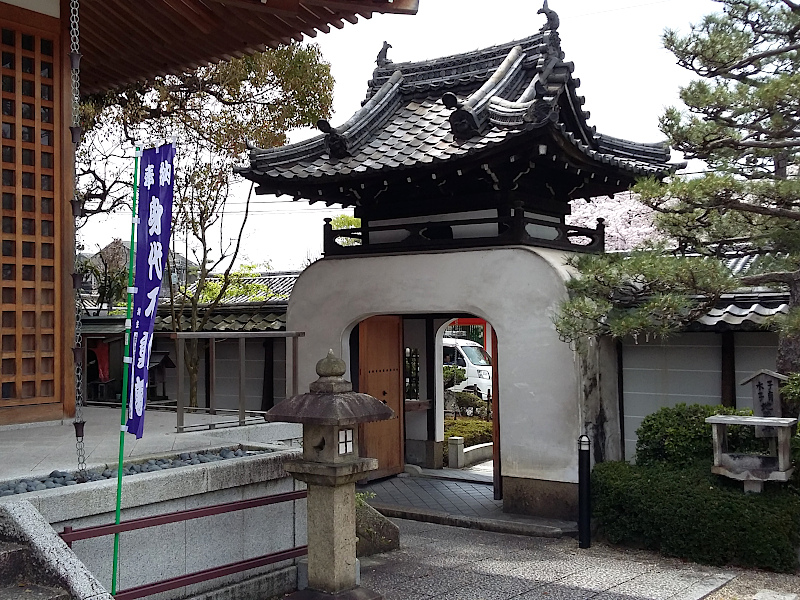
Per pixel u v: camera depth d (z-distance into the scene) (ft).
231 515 18.49
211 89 42.78
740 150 26.81
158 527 16.79
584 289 26.84
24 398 23.99
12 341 23.68
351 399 17.75
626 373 31.99
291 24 25.22
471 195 32.89
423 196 34.35
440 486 37.14
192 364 42.29
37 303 24.30
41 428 24.02
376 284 34.24
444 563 24.38
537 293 29.76
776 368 27.66
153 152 15.79
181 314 43.47
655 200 25.18
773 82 23.56
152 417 27.35
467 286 31.68
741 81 26.63
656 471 26.43
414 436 42.11
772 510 23.30
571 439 28.86
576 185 33.86
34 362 24.27
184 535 17.37
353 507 18.13
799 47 25.32
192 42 27.86
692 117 26.43
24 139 24.27
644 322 24.63
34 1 24.57
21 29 24.21
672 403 30.99
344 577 17.78
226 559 18.29
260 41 26.96
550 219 34.88
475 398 63.52
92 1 25.99
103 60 30.53
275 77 43.75
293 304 36.99
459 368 74.69
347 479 17.65
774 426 23.48
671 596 20.90
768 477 23.50
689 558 24.63
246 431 24.06
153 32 27.40
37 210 24.38
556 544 27.04
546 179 33.24
